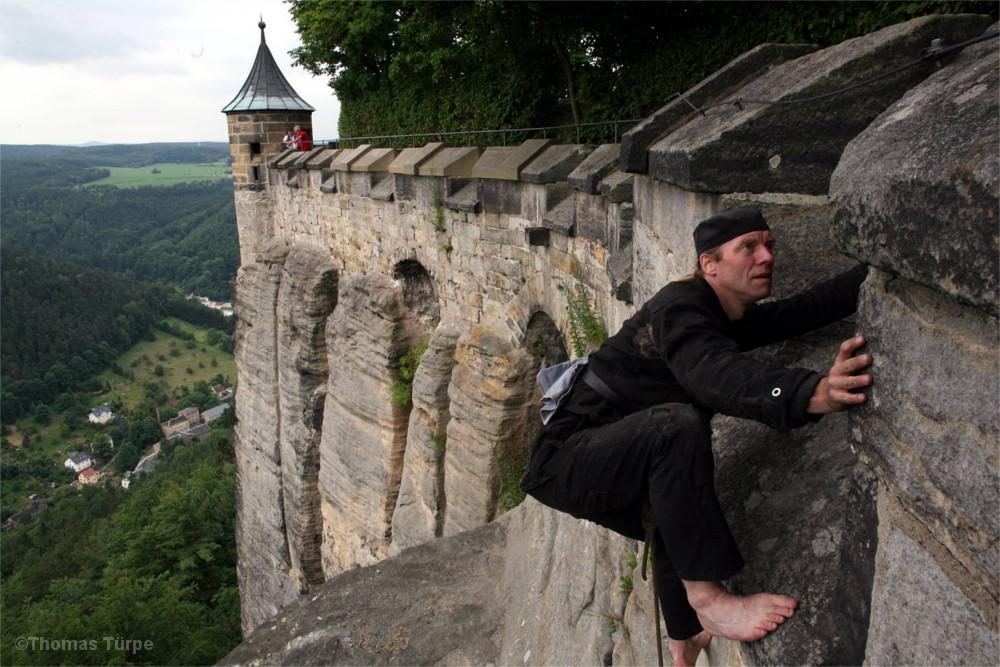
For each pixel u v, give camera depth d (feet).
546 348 39.47
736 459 9.75
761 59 13.91
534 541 26.81
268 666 25.54
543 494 9.24
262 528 85.66
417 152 48.11
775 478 8.94
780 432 9.49
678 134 12.93
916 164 5.26
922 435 5.36
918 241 5.12
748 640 7.46
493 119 50.85
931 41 9.93
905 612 5.63
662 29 32.58
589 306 28.94
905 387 5.59
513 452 40.86
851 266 10.87
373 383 57.00
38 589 136.56
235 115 80.28
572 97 40.68
